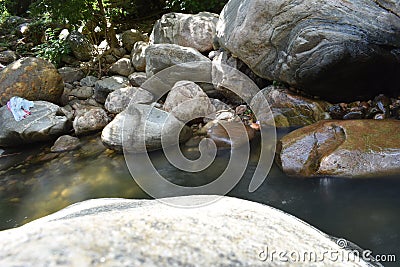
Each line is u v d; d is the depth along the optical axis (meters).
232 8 4.04
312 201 2.50
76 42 6.07
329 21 3.18
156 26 5.36
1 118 4.20
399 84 3.54
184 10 6.50
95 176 3.31
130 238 0.71
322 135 2.92
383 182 2.56
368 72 3.39
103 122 4.33
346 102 3.78
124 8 7.10
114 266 0.61
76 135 4.23
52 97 4.71
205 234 0.80
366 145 2.72
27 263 0.59
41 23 7.04
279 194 2.60
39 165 3.64
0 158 3.88
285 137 3.06
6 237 0.73
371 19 3.02
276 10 3.37
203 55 4.63
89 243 0.67
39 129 4.08
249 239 0.83
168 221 0.84
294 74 3.58
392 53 3.19
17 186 3.29
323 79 3.51
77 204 1.73
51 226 0.75
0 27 8.29
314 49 3.30
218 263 0.69
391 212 2.31
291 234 0.97
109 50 6.12
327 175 2.68
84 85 5.42
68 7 5.50
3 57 6.48
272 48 3.62
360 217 2.30
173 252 0.69
